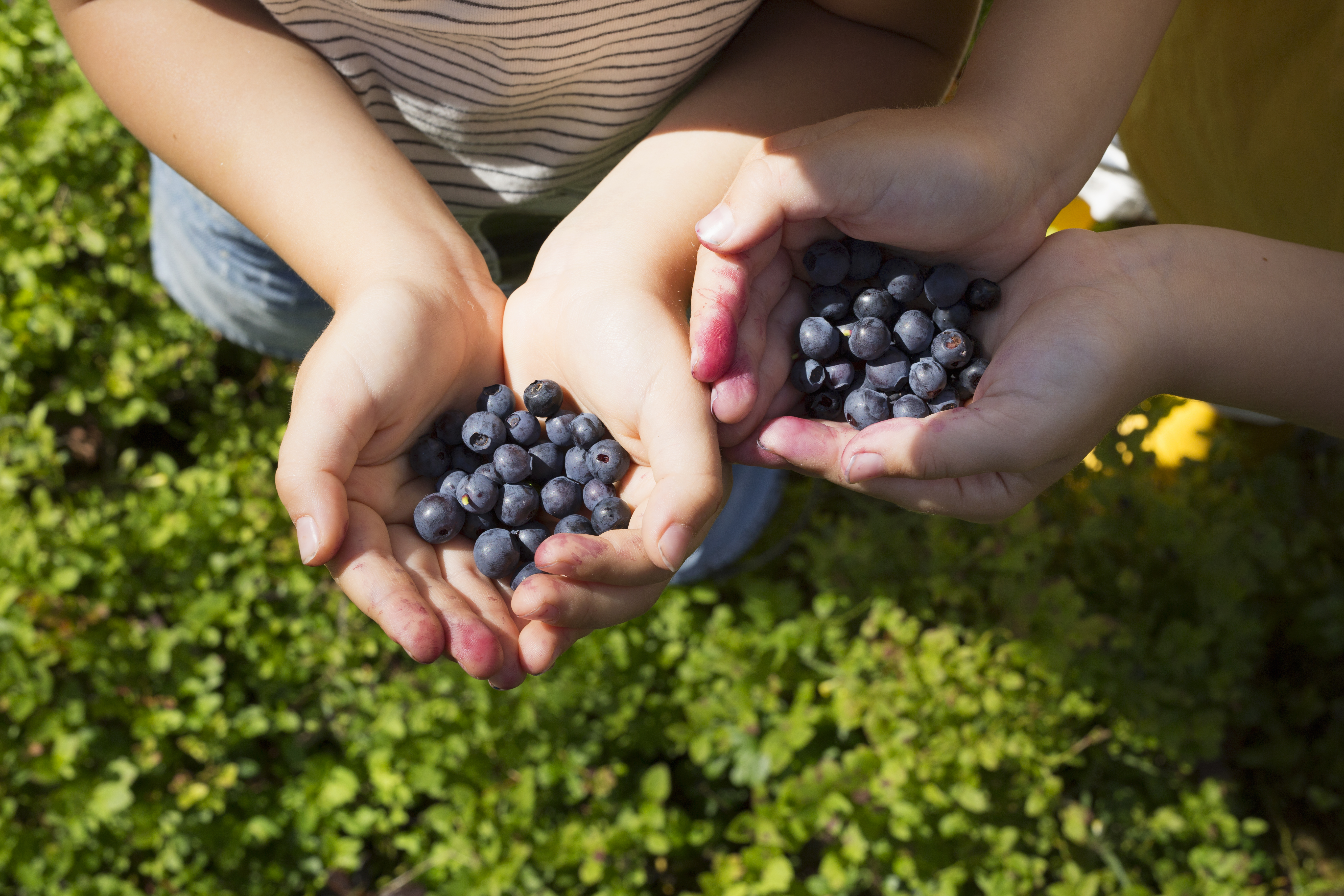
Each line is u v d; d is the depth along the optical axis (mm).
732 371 463
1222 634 677
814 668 648
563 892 633
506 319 487
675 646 646
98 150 733
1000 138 462
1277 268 469
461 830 628
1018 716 631
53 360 741
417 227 478
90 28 487
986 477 480
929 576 664
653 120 521
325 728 668
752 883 618
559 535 445
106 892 622
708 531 461
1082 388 457
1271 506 741
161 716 631
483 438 474
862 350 478
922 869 619
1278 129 512
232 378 797
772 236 469
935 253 479
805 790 610
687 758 677
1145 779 666
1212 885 629
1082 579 688
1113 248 473
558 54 488
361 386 456
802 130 468
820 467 474
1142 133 579
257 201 480
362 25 486
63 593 648
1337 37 488
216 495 684
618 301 468
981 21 646
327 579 688
